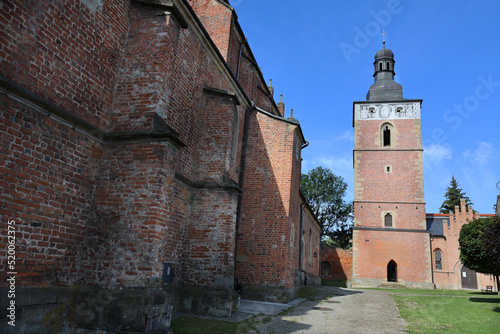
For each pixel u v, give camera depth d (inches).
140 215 289.4
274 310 490.0
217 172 456.8
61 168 266.2
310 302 621.3
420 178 1400.1
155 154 299.6
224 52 665.0
